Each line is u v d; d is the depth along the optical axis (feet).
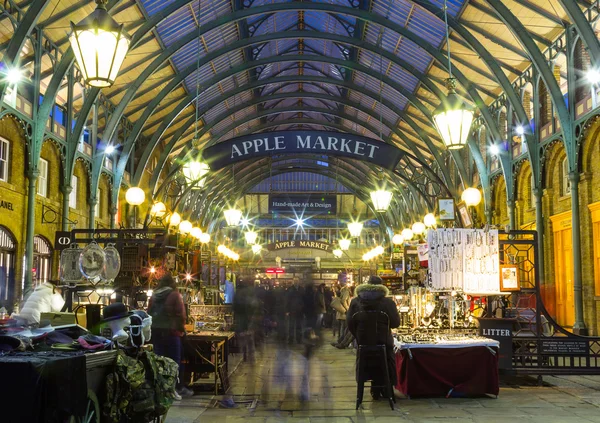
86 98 64.80
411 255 52.24
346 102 95.20
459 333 35.58
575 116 56.39
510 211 71.61
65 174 61.26
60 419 14.10
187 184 57.41
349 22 75.36
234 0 68.85
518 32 56.95
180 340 30.35
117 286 40.88
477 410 27.50
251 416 26.25
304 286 28.55
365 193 147.13
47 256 59.21
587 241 54.95
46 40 54.95
